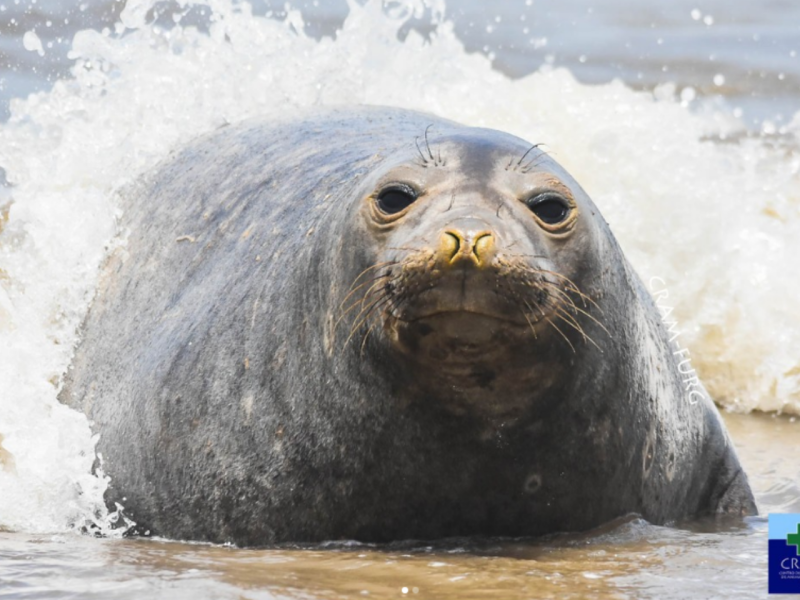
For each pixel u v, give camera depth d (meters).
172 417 25.39
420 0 44.12
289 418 23.69
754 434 35.41
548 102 46.81
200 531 24.70
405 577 21.70
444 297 19.97
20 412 28.30
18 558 23.05
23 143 37.00
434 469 22.72
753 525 26.50
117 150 34.81
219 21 39.62
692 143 46.81
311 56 40.59
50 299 31.22
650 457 25.11
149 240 30.30
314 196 26.19
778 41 76.94
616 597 20.84
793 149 52.25
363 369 22.25
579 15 83.62
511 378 21.52
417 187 21.72
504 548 23.58
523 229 21.08
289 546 23.92
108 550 23.80
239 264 26.62
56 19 66.94
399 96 43.06
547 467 23.14
